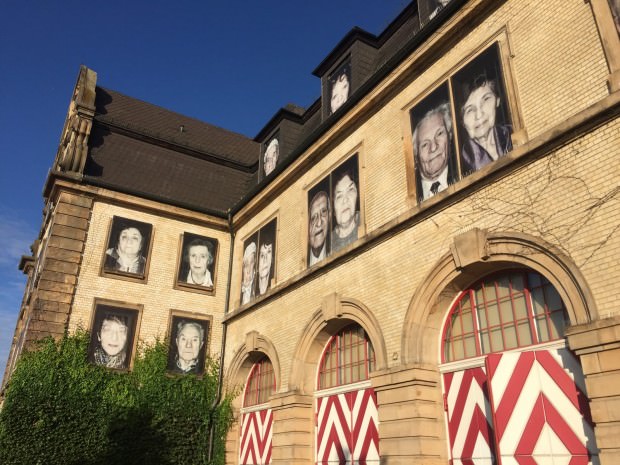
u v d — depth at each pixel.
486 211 8.66
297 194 15.08
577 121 7.40
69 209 16.50
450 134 9.97
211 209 18.97
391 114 11.77
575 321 6.91
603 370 6.36
